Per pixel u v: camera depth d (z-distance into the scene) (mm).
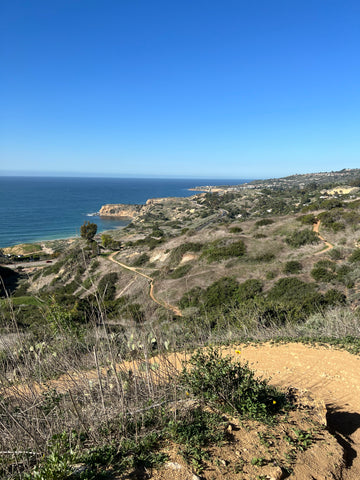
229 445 2686
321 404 3660
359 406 4168
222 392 3359
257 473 2371
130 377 3492
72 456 2158
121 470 2199
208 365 3578
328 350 6270
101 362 3752
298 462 2607
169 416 2949
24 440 2531
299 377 5074
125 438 2572
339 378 4988
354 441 3371
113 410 2920
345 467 2756
